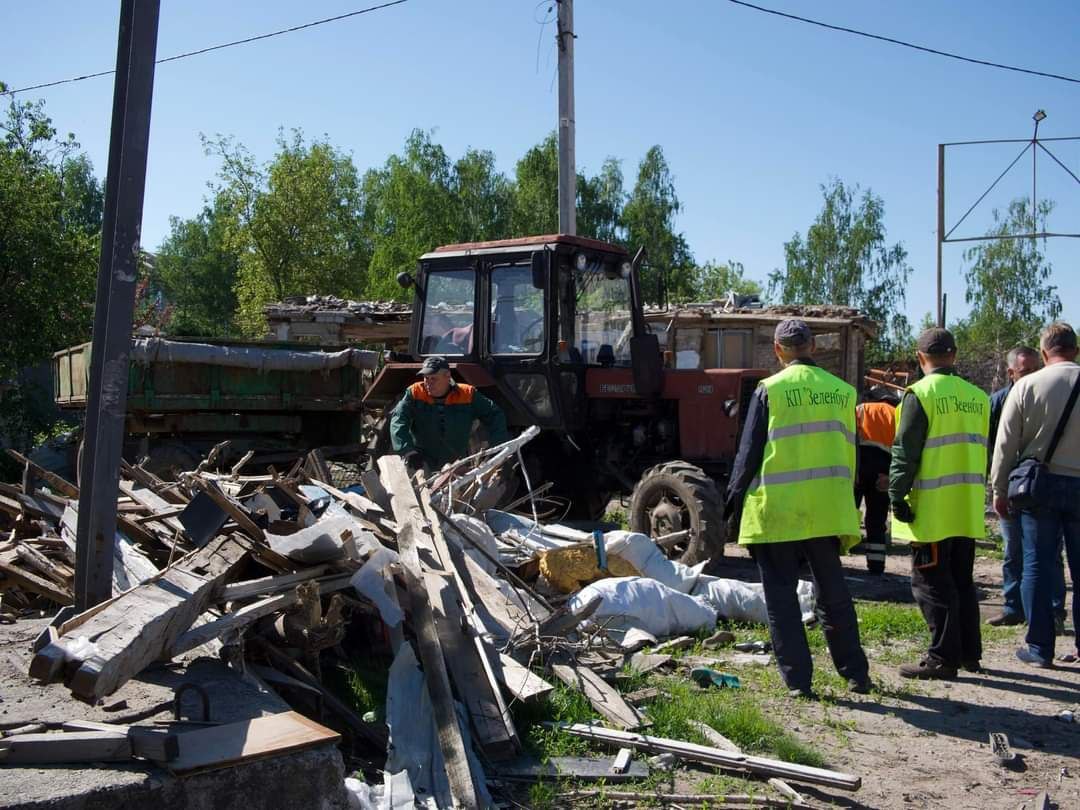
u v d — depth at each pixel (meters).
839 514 4.80
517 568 5.90
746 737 4.16
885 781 3.83
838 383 4.94
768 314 18.42
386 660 4.60
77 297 15.27
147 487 5.52
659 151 44.66
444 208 44.34
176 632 3.48
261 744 2.90
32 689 3.39
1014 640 6.20
